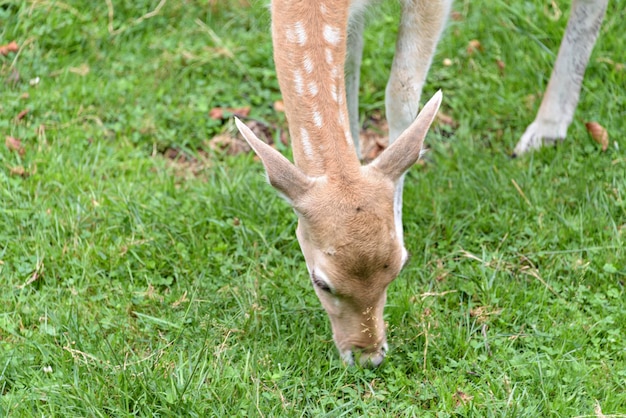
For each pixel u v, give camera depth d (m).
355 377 8.15
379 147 11.71
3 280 9.41
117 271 9.57
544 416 7.96
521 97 12.01
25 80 12.06
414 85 9.27
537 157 11.04
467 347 8.60
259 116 12.02
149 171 11.05
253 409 7.81
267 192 10.59
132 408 7.95
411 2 8.93
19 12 12.63
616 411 7.93
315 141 7.60
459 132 11.59
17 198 10.30
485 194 10.48
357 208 7.28
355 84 10.07
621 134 11.17
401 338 8.72
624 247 9.69
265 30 12.98
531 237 9.95
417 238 9.93
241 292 9.27
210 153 11.42
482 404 7.96
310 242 7.53
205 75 12.48
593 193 10.34
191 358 8.40
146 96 11.96
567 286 9.43
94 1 13.05
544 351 8.64
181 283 9.41
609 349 8.69
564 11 12.77
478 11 12.93
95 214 10.16
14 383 8.23
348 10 7.97
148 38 12.77
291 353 8.48
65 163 10.88
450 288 9.45
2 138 11.06
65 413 7.80
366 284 7.49
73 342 8.54
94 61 12.45
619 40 12.27
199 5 13.20
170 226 10.08
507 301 9.15
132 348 8.71
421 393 8.18
